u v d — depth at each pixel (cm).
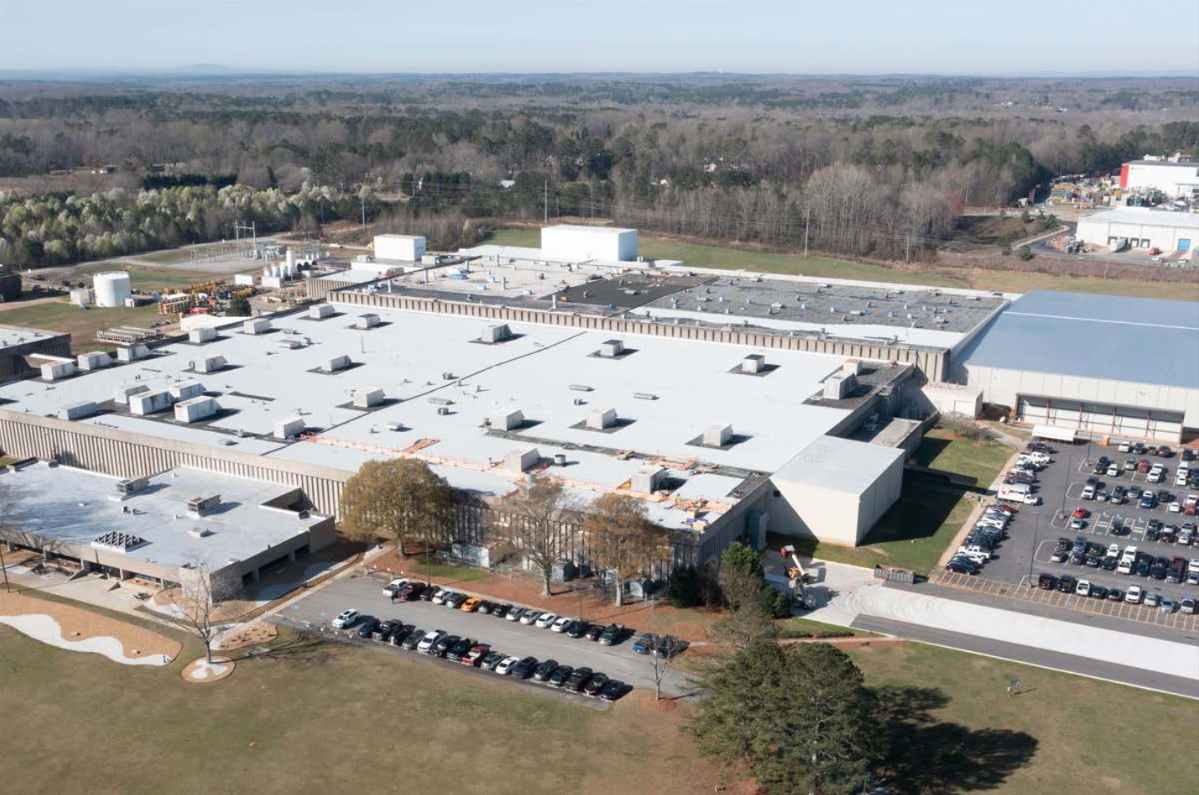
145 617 11219
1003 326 19988
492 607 11300
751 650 8481
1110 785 8450
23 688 9981
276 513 12988
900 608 11369
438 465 13462
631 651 10506
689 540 11400
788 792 7988
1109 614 11250
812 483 12950
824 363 18088
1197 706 9544
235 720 9462
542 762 8831
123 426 14925
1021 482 14862
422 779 8638
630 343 19462
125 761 8938
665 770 8719
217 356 17738
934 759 8794
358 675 10131
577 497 12344
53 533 12456
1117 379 17012
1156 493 14612
